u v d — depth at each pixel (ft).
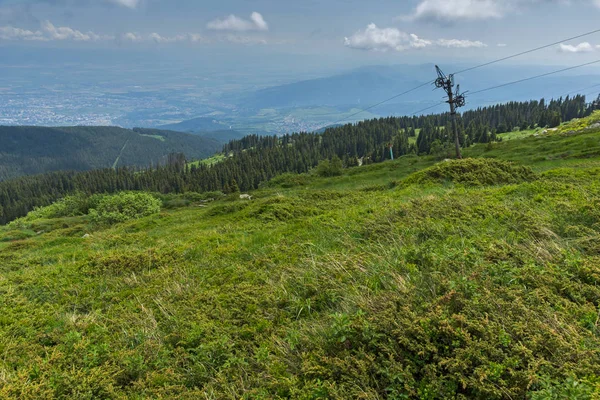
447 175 63.98
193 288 27.61
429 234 27.58
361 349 14.11
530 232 23.40
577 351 11.31
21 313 27.25
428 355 13.02
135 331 21.43
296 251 32.73
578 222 24.04
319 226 40.93
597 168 50.83
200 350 17.93
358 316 16.12
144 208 130.62
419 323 14.15
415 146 442.50
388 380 12.59
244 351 17.79
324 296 21.52
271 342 17.90
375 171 183.42
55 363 18.13
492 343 12.48
